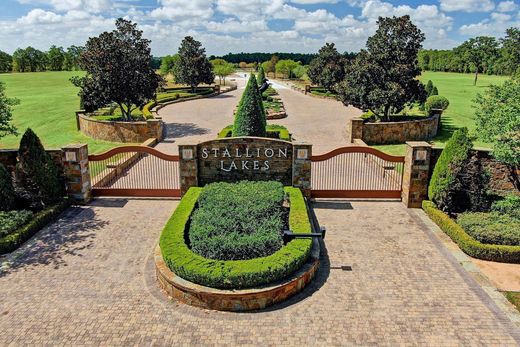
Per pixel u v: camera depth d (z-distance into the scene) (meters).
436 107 26.58
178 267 7.83
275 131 20.77
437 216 11.13
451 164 11.30
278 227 9.30
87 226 11.14
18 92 44.84
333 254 9.58
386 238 10.38
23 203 11.98
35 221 10.74
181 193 12.88
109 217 11.73
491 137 11.71
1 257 9.46
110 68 21.72
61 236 10.54
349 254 9.57
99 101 22.78
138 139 21.45
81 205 12.64
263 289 7.56
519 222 10.25
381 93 20.70
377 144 20.84
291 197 11.57
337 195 12.98
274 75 78.44
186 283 7.72
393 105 21.44
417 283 8.40
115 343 6.74
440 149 12.11
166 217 11.71
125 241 10.27
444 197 11.56
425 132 21.62
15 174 12.05
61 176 12.52
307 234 8.66
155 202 12.86
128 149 12.77
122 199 13.11
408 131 21.05
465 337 6.87
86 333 6.96
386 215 11.82
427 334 6.94
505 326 7.12
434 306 7.66
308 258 8.66
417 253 9.61
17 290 8.17
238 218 9.62
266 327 7.12
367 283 8.40
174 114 30.92
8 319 7.30
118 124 21.47
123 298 7.93
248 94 16.39
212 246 8.46
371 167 16.58
